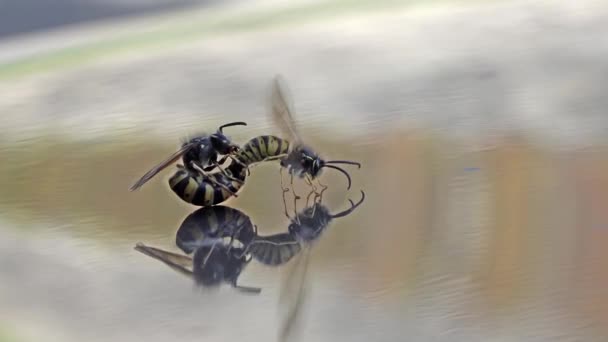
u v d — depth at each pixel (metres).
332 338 0.30
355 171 0.37
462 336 0.30
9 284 0.33
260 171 0.38
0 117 0.41
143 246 0.34
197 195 0.36
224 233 0.35
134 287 0.32
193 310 0.32
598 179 0.36
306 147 0.37
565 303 0.31
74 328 0.31
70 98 0.41
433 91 0.41
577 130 0.39
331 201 0.36
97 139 0.39
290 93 0.41
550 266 0.33
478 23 0.45
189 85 0.42
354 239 0.34
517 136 0.39
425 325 0.31
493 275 0.32
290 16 0.47
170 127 0.40
